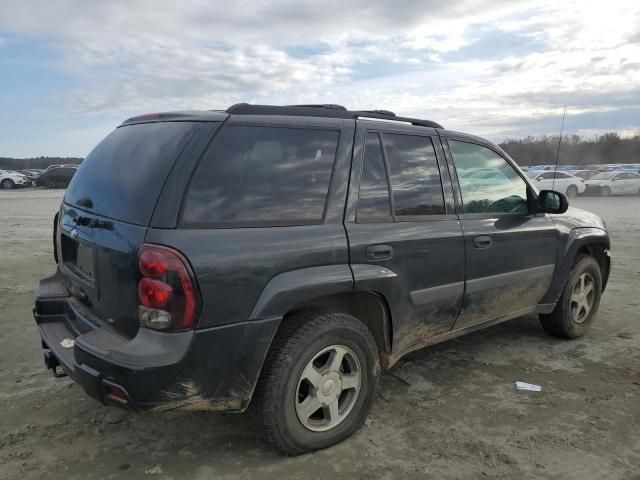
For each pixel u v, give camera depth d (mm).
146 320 2422
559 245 4469
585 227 4805
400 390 3791
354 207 3047
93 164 3191
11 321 5297
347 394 3096
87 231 2844
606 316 5633
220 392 2551
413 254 3271
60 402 3543
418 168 3473
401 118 3566
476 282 3730
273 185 2764
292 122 2938
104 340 2541
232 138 2701
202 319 2441
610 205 21906
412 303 3312
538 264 4277
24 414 3373
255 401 2748
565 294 4656
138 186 2604
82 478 2709
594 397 3691
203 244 2455
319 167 2961
